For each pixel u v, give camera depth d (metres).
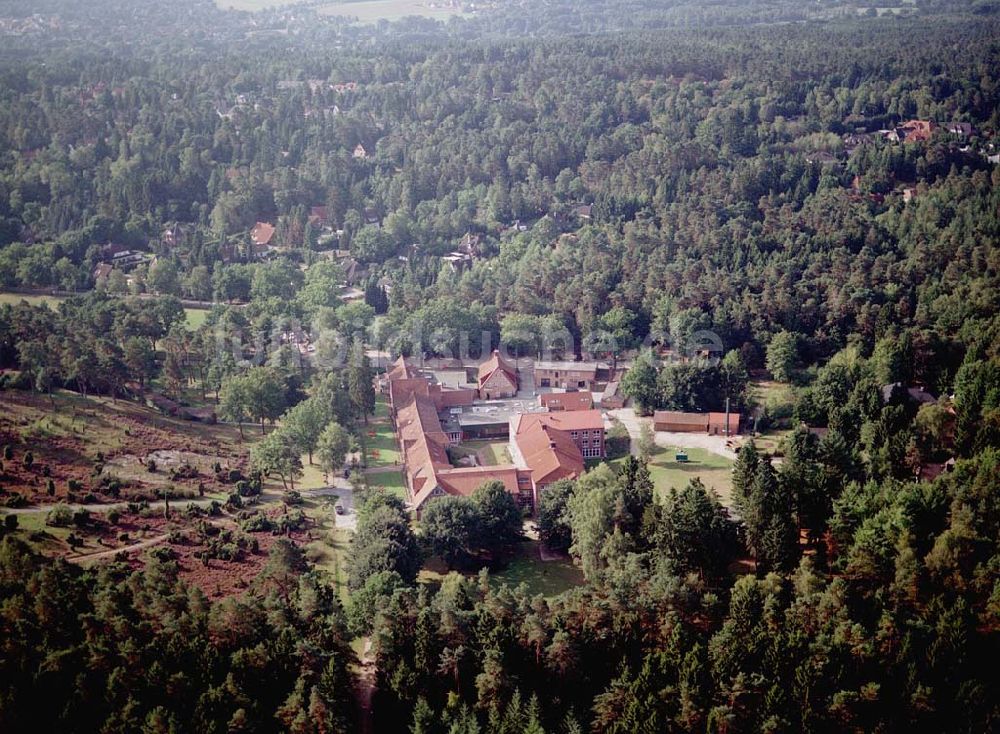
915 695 160.62
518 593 185.25
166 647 169.50
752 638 168.88
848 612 175.12
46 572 180.25
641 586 182.00
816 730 157.75
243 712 157.00
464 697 171.12
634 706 159.75
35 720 160.75
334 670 166.00
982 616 175.38
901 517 194.12
